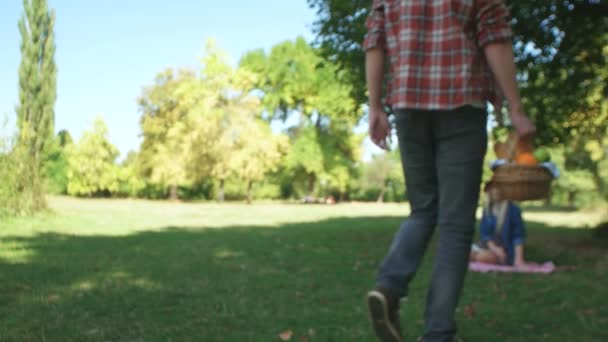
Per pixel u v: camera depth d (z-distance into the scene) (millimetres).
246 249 7926
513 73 2109
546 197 3094
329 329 3295
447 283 2217
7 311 3744
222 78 39469
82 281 4969
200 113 39250
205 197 50812
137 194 50219
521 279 5125
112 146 47656
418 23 2188
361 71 10078
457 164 2176
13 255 7000
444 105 2127
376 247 8312
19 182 15344
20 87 15930
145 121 46062
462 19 2143
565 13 8156
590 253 7453
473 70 2129
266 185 54344
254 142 39438
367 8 9281
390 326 2211
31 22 16000
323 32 9953
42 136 16141
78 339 3074
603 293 4336
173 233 11297
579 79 9602
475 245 6484
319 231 11922
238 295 4328
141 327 3326
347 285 4867
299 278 5211
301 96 47469
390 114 7742
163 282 4926
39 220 14461
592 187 26094
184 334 3184
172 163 41938
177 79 46094
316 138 46594
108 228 12805
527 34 8320
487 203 6344
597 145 21047
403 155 2336
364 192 55344
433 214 2344
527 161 3164
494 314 3623
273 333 3203
